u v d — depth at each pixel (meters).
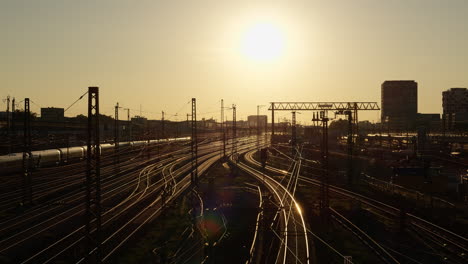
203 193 62.38
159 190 62.34
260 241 39.31
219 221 48.94
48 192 56.44
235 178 78.38
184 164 97.38
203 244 38.12
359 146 101.12
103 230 40.19
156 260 33.91
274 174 82.94
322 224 44.97
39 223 42.19
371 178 69.44
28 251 34.53
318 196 59.34
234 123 105.38
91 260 31.92
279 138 158.88
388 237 40.78
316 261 33.72
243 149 138.00
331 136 149.12
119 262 33.16
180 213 49.97
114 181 69.25
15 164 65.38
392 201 53.88
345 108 86.38
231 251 39.72
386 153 92.75
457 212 47.34
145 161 97.25
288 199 56.06
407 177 64.81
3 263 31.38
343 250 36.84
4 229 39.53
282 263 33.12
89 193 27.81
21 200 51.28
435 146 95.31
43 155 72.69
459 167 75.44
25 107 50.62
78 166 81.94
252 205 56.25
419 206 49.94
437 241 37.81
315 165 86.19
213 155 115.69
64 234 38.72
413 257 35.38
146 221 45.00
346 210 50.62
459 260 33.50
